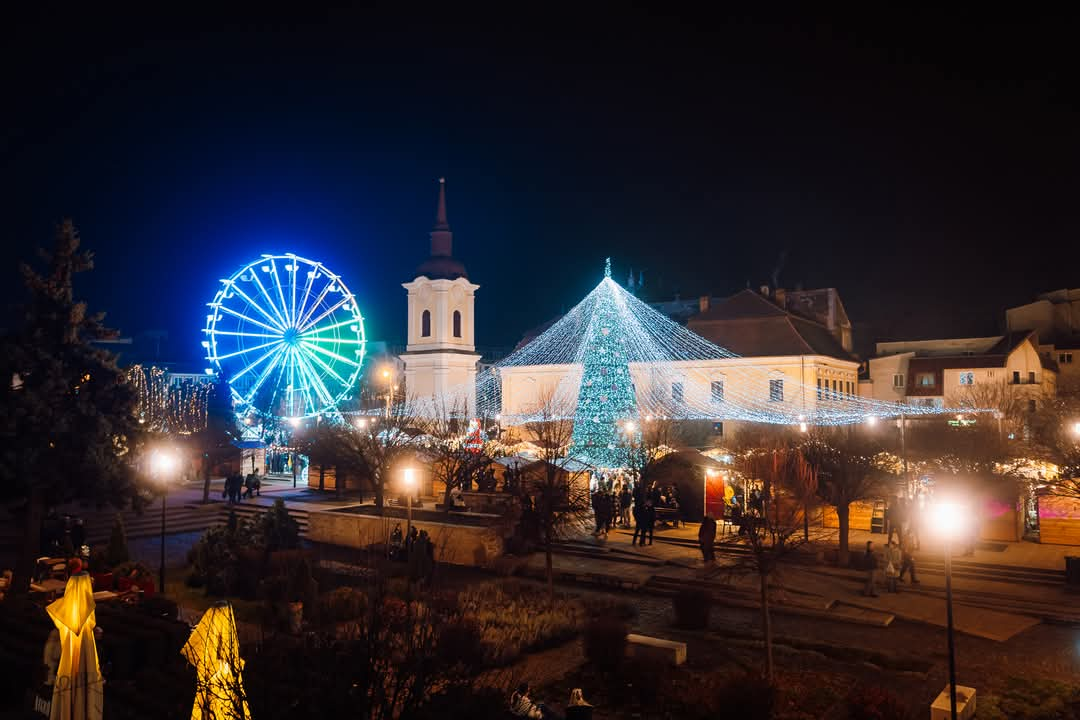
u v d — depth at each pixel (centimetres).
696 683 1928
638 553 3284
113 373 2711
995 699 1861
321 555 3356
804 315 7506
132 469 2686
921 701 1856
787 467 2672
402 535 3216
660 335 7006
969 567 3042
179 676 1609
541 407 6525
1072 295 7444
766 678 1859
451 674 1216
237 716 1042
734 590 2792
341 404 7369
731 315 6931
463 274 7581
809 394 6406
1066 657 2186
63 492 2559
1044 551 3297
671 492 4012
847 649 2217
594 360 4831
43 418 2505
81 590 1344
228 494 4750
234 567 2777
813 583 2892
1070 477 3244
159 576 3025
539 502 2994
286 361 5588
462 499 4197
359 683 1073
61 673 1320
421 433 4662
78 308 2673
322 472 5094
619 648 2023
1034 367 6500
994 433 3650
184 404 6506
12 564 3041
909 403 6719
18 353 2527
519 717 1473
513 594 2616
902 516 2938
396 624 1262
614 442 4525
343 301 5812
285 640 1441
